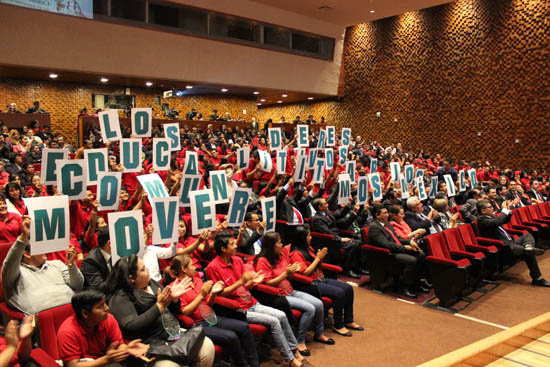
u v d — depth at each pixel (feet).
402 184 28.14
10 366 8.93
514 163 54.60
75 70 45.55
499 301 21.12
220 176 20.29
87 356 9.96
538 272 23.63
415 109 64.80
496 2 55.57
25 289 12.21
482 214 25.48
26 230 11.94
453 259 22.08
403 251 21.04
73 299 9.62
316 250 23.15
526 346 14.79
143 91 60.95
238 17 56.65
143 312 11.40
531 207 31.45
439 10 61.41
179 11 52.06
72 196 16.96
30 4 41.86
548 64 51.49
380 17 63.16
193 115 58.29
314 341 16.34
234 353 12.59
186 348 10.64
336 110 75.36
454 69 60.03
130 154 20.76
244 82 58.90
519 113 54.03
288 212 22.63
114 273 11.53
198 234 17.83
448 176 32.22
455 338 16.87
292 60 63.62
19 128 42.80
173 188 22.72
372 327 17.71
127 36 48.32
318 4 57.88
